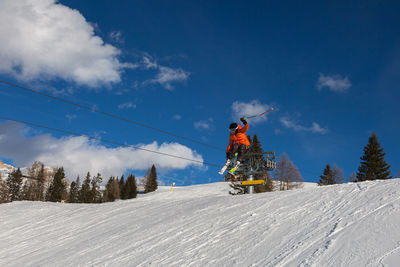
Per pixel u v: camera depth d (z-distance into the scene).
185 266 7.01
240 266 6.22
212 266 6.63
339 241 5.97
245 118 9.47
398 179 10.27
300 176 47.41
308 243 6.39
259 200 11.87
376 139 45.84
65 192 91.56
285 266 5.56
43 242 13.84
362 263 4.85
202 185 62.16
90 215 17.97
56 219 18.33
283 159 47.19
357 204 8.33
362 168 44.88
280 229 7.91
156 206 17.02
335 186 11.29
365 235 5.91
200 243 8.42
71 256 10.32
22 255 12.34
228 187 47.09
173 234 9.99
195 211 12.67
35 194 79.69
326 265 5.14
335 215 7.87
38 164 83.31
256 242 7.39
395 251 4.94
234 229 8.90
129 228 12.72
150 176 86.12
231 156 9.32
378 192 8.94
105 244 10.92
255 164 19.03
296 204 9.95
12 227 17.59
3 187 77.06
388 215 6.67
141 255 8.61
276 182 46.94
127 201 20.94
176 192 39.75
